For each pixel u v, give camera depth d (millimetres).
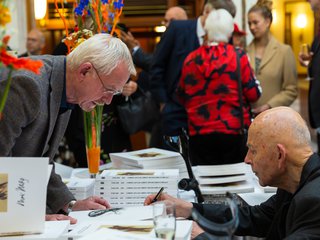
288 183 2176
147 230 1937
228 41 4141
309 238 1898
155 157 3312
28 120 2295
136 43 5219
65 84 2406
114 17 3107
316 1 4707
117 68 2385
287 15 7191
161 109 5094
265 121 2172
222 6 4434
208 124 4059
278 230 2268
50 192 2668
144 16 7543
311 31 7191
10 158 1879
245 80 4031
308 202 1952
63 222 2016
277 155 2143
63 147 4805
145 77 5301
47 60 2414
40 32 6078
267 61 5094
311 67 4836
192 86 4105
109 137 4457
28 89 2252
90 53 2365
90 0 3033
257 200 2918
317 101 4781
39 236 1860
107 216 2414
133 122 4492
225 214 2543
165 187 2824
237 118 4043
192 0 7191
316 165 2088
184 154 2916
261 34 5113
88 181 3086
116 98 4453
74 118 4410
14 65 1578
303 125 2154
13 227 1883
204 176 3246
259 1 5188
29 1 6648
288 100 5059
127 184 2824
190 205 2562
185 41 4633
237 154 4121
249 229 2572
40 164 1894
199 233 2205
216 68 4012
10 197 1878
